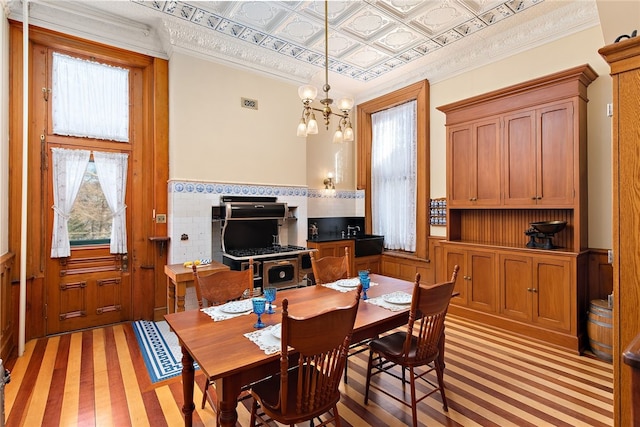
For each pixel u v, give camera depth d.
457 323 3.71
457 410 2.15
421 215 4.65
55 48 3.41
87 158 3.60
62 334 3.44
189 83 3.83
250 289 2.44
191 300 3.71
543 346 3.11
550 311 3.14
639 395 0.90
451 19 3.43
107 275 3.72
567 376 2.57
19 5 3.04
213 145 3.99
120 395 2.34
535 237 3.46
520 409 2.16
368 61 4.38
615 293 1.57
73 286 3.54
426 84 4.60
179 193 3.75
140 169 3.89
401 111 5.06
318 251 4.51
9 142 3.10
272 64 4.37
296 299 2.33
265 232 4.57
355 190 5.81
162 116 3.87
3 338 2.80
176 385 2.48
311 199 5.27
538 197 3.29
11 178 3.11
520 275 3.36
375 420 2.07
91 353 3.00
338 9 3.27
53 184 3.43
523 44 3.64
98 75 3.66
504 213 3.84
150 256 3.90
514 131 3.48
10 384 2.47
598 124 3.16
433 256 4.52
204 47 3.86
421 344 2.01
